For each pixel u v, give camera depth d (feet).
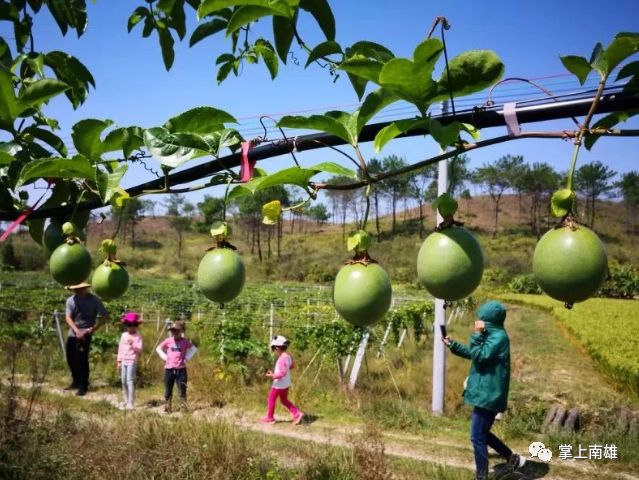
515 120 5.42
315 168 6.04
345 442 28.81
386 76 5.54
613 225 297.53
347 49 7.06
